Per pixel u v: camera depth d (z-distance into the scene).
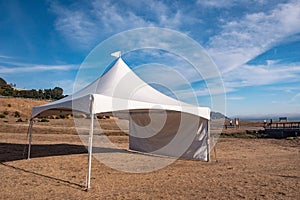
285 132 16.95
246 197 4.22
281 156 9.11
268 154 9.65
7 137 14.09
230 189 4.71
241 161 7.97
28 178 5.33
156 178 5.63
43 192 4.37
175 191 4.58
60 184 4.90
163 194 4.39
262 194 4.38
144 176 5.83
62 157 8.07
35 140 13.30
